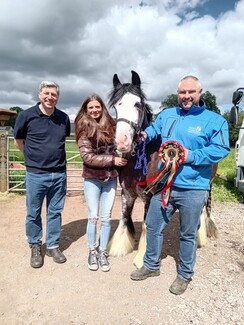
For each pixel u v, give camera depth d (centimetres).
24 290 295
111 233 435
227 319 260
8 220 493
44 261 346
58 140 319
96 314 263
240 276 332
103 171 310
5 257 358
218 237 441
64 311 266
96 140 306
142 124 318
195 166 266
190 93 264
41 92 297
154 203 294
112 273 326
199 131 264
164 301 281
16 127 311
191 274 296
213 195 700
